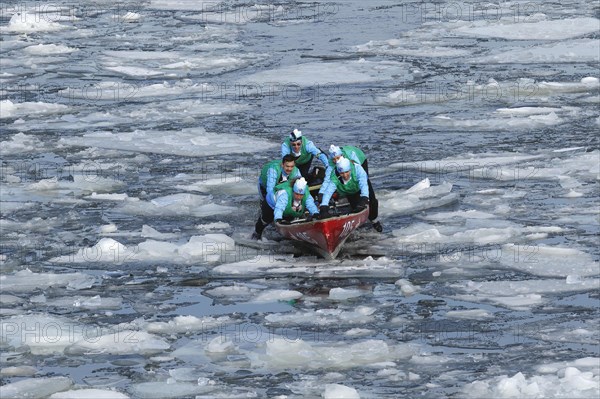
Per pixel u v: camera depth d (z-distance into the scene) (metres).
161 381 24.34
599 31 77.94
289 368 24.89
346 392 22.88
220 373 24.72
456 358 25.19
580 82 60.53
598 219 35.72
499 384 22.95
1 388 23.91
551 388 22.86
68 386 24.11
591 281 29.88
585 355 25.14
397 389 23.61
